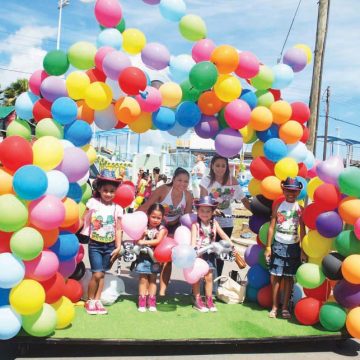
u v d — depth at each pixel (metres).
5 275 3.70
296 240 5.14
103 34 5.00
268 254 5.24
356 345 4.98
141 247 5.19
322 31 9.42
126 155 28.67
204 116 5.37
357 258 4.46
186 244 5.00
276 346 4.80
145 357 4.28
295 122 5.41
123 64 4.64
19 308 3.80
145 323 4.66
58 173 4.14
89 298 5.03
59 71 4.86
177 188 5.73
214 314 5.14
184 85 5.31
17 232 3.79
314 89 9.46
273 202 5.62
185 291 6.45
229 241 5.39
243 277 7.97
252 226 5.85
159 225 5.41
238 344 4.75
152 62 5.09
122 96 5.09
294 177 5.29
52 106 4.61
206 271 5.05
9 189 3.90
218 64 4.93
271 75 5.32
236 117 5.02
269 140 5.39
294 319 5.10
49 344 4.42
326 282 4.93
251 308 5.46
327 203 4.72
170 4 5.09
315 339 4.59
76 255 4.57
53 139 4.20
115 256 5.12
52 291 4.11
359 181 4.53
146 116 5.29
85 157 4.48
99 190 5.16
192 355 4.41
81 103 5.07
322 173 4.80
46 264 3.93
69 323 4.38
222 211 5.98
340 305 4.74
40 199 3.91
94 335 4.20
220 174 5.89
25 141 4.01
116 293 5.34
